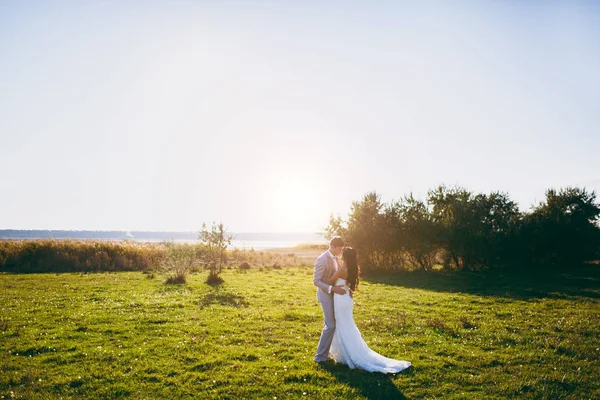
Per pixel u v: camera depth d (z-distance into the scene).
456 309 15.28
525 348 10.12
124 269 31.08
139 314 13.45
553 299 17.45
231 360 8.99
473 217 30.12
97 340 10.43
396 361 8.77
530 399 7.15
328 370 8.46
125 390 7.36
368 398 7.12
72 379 7.82
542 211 31.94
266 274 28.28
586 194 31.25
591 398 7.20
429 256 31.55
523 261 30.84
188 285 21.47
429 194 32.78
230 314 13.77
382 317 13.75
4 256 31.53
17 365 8.55
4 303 15.42
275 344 10.34
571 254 30.64
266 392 7.34
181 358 9.09
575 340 10.77
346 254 9.02
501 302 16.78
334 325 9.03
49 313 13.55
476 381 7.90
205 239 25.47
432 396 7.23
